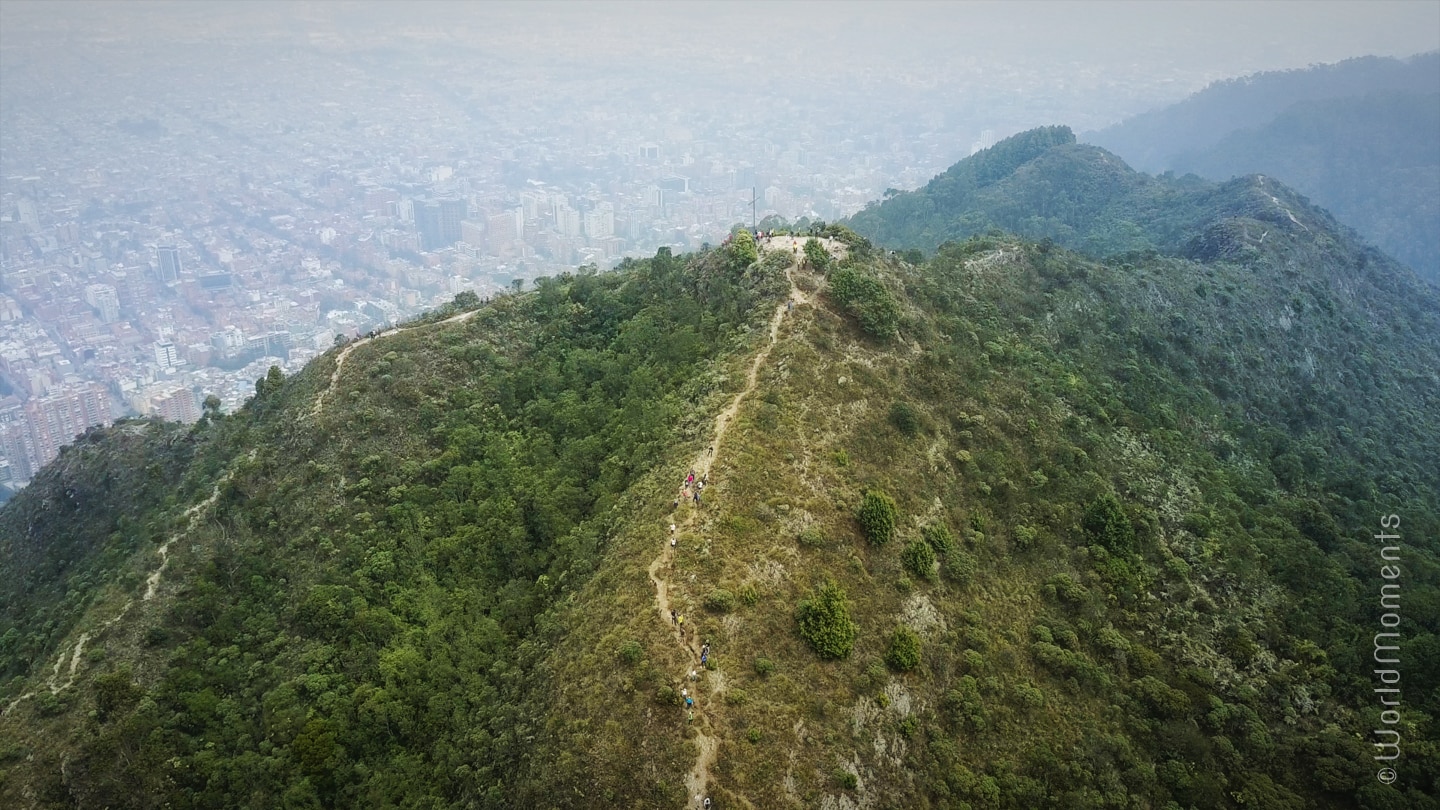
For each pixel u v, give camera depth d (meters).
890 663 56.12
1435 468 126.94
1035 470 81.12
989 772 54.97
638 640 52.03
